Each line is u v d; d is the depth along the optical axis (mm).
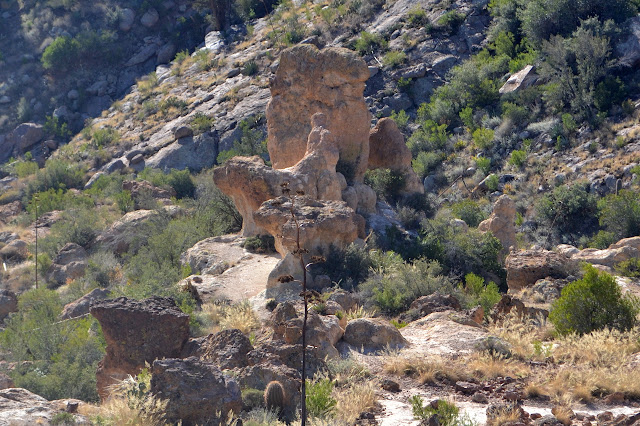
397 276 33062
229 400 15117
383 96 84000
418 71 84625
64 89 114812
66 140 105062
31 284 53844
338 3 106000
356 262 34531
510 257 36469
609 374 17438
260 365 17344
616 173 62438
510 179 66438
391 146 51406
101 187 82062
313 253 34188
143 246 50125
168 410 14781
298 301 25078
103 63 117250
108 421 14398
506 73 80938
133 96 105812
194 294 33781
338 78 46125
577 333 22484
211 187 63812
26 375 27062
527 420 14727
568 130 69500
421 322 24203
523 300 31438
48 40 123188
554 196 61438
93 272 49781
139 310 20688
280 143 46812
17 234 68250
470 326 23625
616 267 38625
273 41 102250
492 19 90438
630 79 73688
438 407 15445
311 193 40000
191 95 98125
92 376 26406
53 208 75438
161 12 123062
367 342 21234
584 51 73875
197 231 47688
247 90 92938
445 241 42656
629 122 67500
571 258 38906
